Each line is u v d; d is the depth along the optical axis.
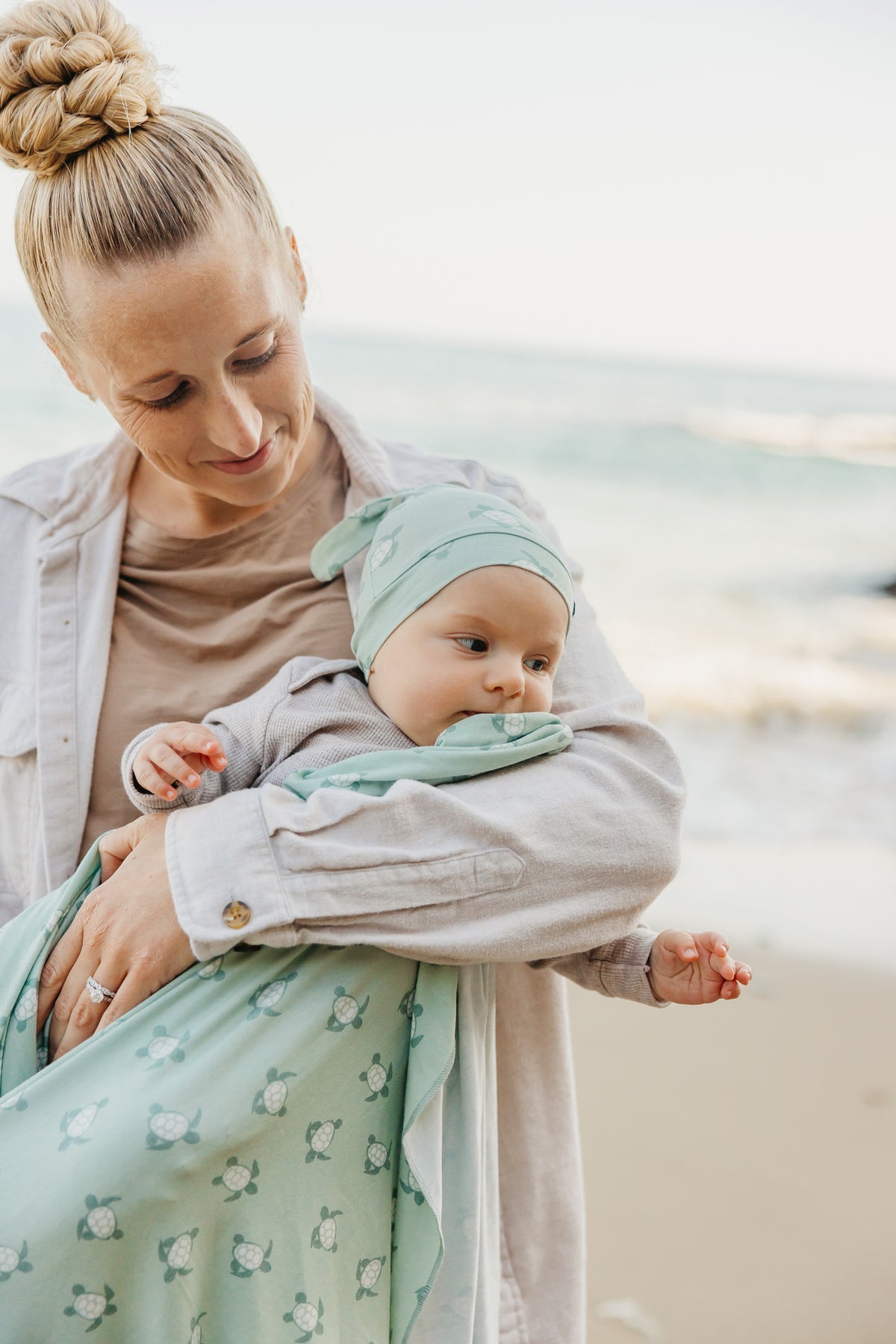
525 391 18.33
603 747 1.34
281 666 1.47
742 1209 2.47
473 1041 1.25
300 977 1.13
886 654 8.71
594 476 14.06
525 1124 1.45
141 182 1.17
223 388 1.24
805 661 8.51
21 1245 1.00
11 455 11.55
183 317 1.18
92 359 1.26
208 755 1.21
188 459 1.32
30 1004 1.17
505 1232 1.44
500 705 1.30
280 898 1.11
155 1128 1.02
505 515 1.39
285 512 1.52
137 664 1.47
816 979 3.69
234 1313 1.07
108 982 1.14
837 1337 2.08
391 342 19.73
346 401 16.70
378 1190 1.19
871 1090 3.00
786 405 18.23
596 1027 3.33
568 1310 1.47
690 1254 2.31
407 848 1.16
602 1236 2.35
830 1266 2.29
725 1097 2.94
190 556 1.51
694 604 9.94
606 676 1.49
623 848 1.23
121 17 1.28
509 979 1.44
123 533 1.52
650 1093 2.95
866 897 4.46
